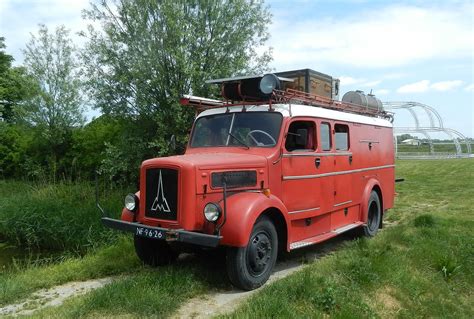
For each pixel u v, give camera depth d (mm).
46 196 13219
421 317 5418
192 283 5352
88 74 10188
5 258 9445
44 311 4750
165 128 9758
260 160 5906
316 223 6930
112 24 10078
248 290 5418
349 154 7809
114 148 10164
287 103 6578
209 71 9953
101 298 4770
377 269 5992
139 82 9781
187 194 5230
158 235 5258
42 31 15570
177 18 9484
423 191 15266
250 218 5234
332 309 4934
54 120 15633
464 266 6977
